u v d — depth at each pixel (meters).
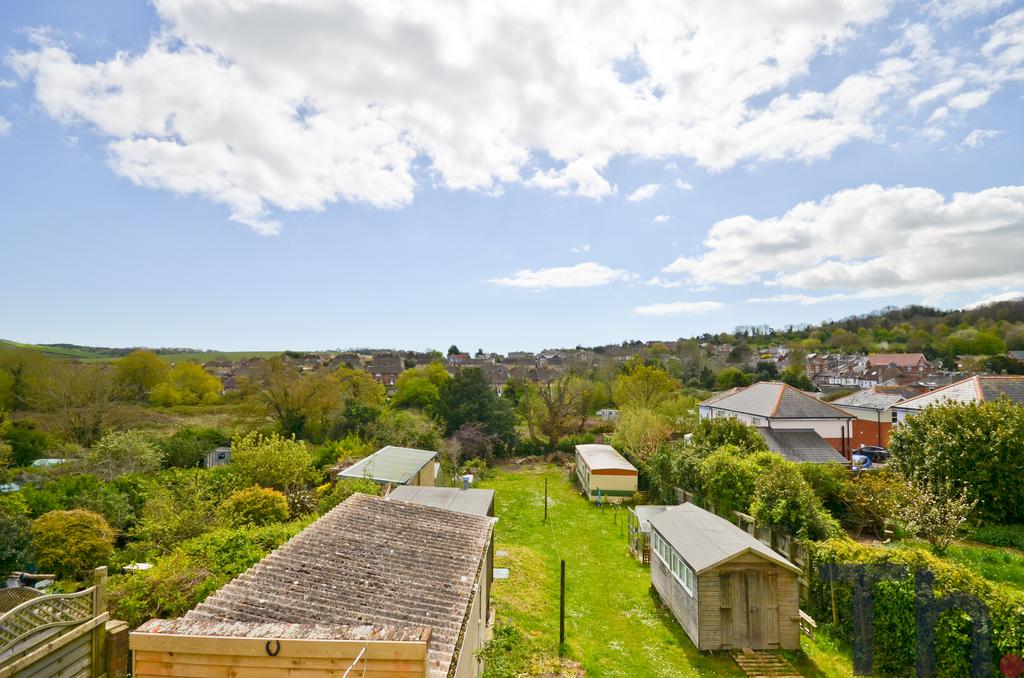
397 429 41.38
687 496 26.38
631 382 57.19
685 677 12.80
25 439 32.47
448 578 9.86
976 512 19.42
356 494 14.38
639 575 20.27
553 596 17.95
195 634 6.08
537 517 29.09
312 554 10.20
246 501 20.36
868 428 40.50
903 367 86.12
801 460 28.70
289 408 42.94
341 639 5.95
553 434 49.50
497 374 95.50
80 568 15.54
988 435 20.09
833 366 101.75
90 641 8.54
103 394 41.50
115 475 26.16
